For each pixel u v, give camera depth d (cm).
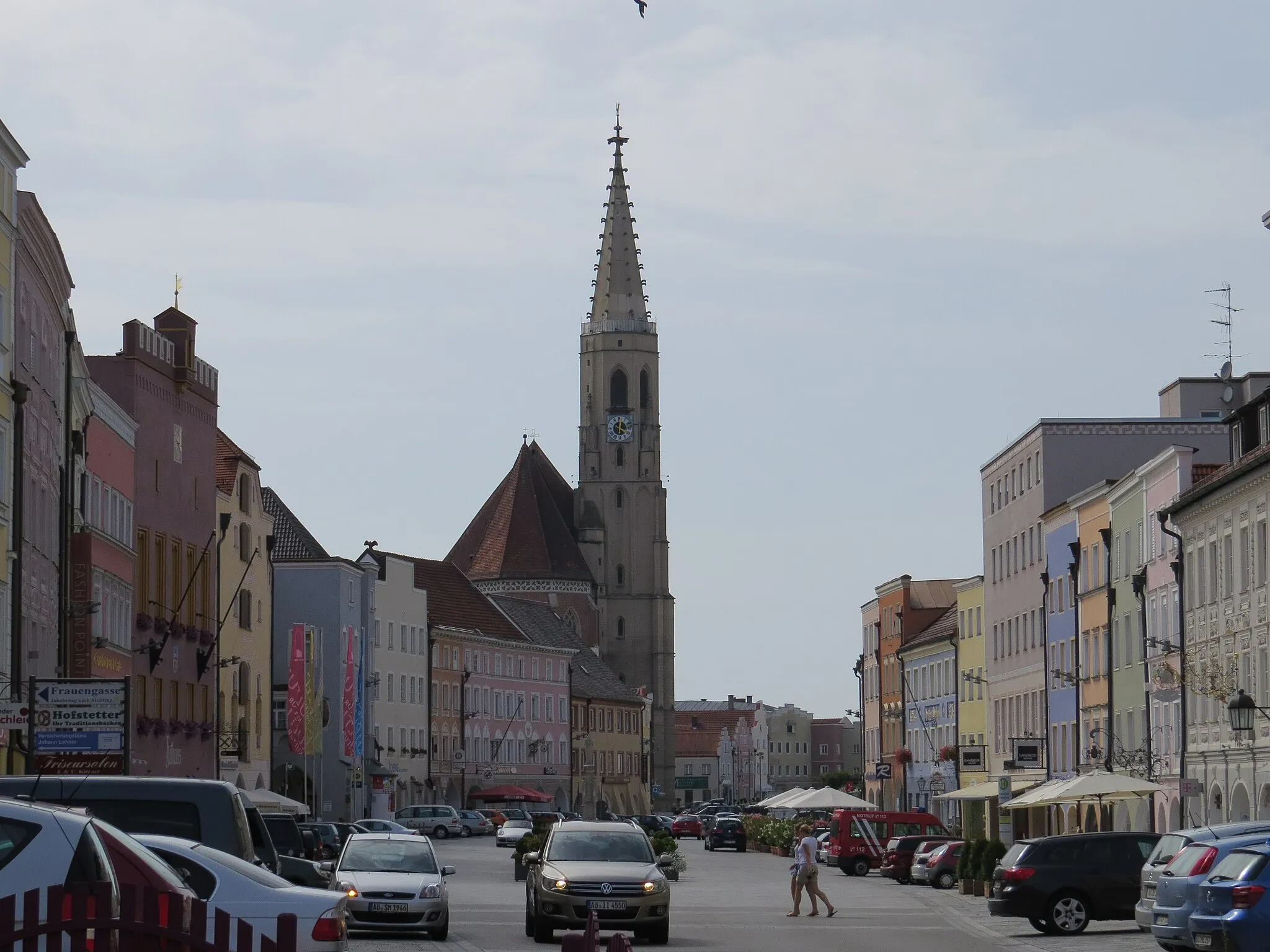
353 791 13888
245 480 11531
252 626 11612
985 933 5050
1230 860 3117
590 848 4491
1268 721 6762
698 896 7094
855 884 8581
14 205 6081
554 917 4312
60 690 4972
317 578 13888
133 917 1559
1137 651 8788
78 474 7525
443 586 17600
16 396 6075
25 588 6328
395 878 4444
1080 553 9919
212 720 10188
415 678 15938
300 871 3862
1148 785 6419
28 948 1548
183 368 9656
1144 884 4056
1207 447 10588
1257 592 6956
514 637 18312
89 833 1730
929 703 14188
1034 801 6512
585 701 19812
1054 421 10756
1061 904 4881
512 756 18038
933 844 8425
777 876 9094
